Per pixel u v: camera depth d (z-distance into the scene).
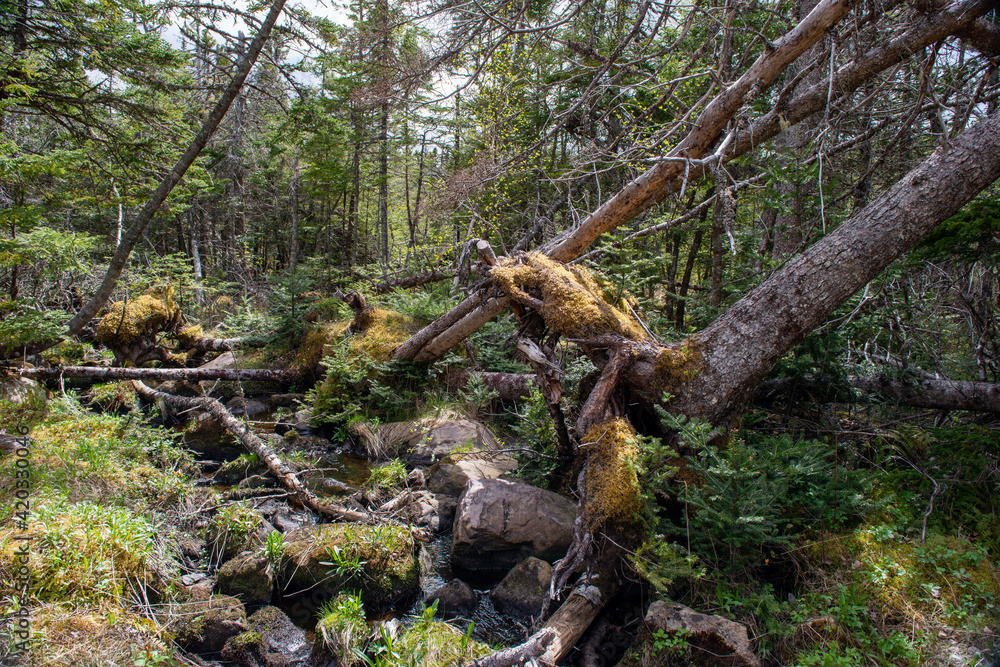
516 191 10.80
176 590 3.77
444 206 9.61
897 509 3.80
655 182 5.26
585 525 3.63
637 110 8.67
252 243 19.91
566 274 5.09
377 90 7.83
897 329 5.27
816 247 4.25
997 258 4.47
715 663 2.88
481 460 5.96
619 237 7.51
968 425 4.61
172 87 8.28
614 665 3.32
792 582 3.49
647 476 3.74
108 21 7.46
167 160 8.77
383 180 16.53
